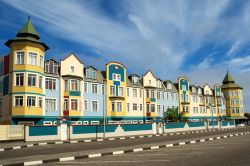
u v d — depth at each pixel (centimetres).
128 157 1427
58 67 4159
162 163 1180
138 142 2533
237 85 8381
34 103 3556
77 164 1229
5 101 3709
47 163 1285
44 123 3809
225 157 1330
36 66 3619
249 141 2291
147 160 1290
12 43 3581
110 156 1498
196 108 6888
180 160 1258
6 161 1355
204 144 2112
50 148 2089
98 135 3459
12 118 3453
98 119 4569
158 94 5844
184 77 6588
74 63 4288
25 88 3478
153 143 2327
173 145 2080
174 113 5494
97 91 4647
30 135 2839
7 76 3725
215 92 7775
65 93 4106
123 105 4953
